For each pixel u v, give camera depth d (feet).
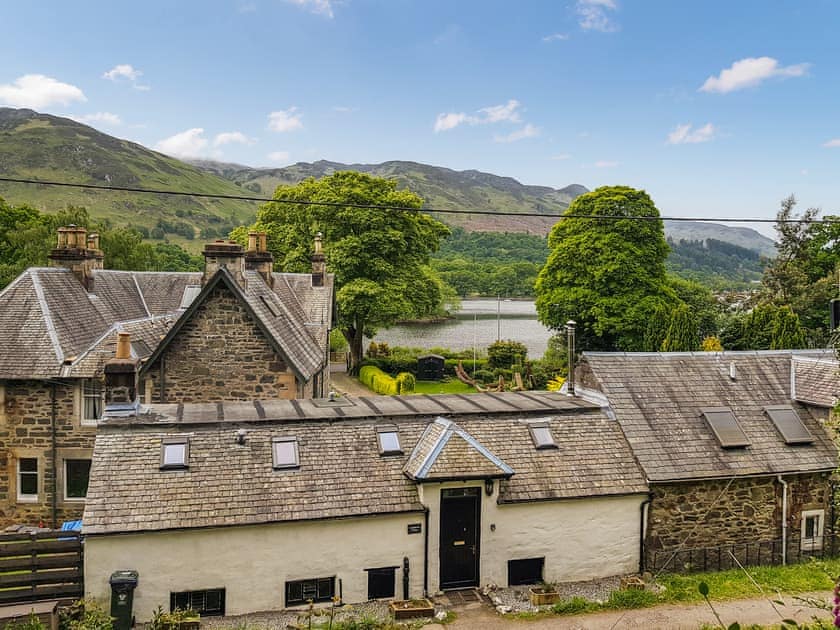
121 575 44.60
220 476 49.65
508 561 53.16
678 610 48.75
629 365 66.69
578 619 47.32
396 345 237.66
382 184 170.91
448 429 53.36
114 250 160.66
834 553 61.77
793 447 62.08
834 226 153.48
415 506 50.70
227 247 73.67
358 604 49.70
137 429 52.03
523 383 151.12
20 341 69.10
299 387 73.20
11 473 68.33
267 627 45.42
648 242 157.99
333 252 156.15
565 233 165.58
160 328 86.28
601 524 55.52
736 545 58.80
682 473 57.06
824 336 133.08
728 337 133.49
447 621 46.80
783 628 28.76
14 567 45.98
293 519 47.91
